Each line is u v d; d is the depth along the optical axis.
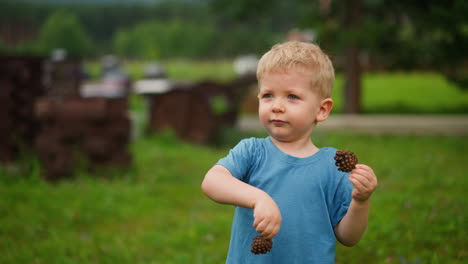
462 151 8.66
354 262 3.42
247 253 1.88
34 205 4.84
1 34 33.41
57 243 3.85
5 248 3.71
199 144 10.27
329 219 1.90
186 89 10.51
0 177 5.76
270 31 46.78
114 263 3.52
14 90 6.69
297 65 1.90
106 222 4.60
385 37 13.34
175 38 73.50
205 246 3.90
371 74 23.95
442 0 12.14
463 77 13.32
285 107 1.89
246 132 11.09
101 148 6.19
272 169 1.90
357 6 13.41
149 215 4.84
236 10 15.48
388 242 3.71
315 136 9.74
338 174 1.93
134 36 77.00
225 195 1.74
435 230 3.87
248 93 16.20
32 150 6.68
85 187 5.64
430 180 5.96
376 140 10.13
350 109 14.57
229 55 59.47
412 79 22.75
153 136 10.30
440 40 12.43
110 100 6.29
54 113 6.08
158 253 3.76
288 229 1.84
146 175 6.64
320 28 13.15
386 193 5.27
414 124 11.52
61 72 7.55
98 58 41.06
